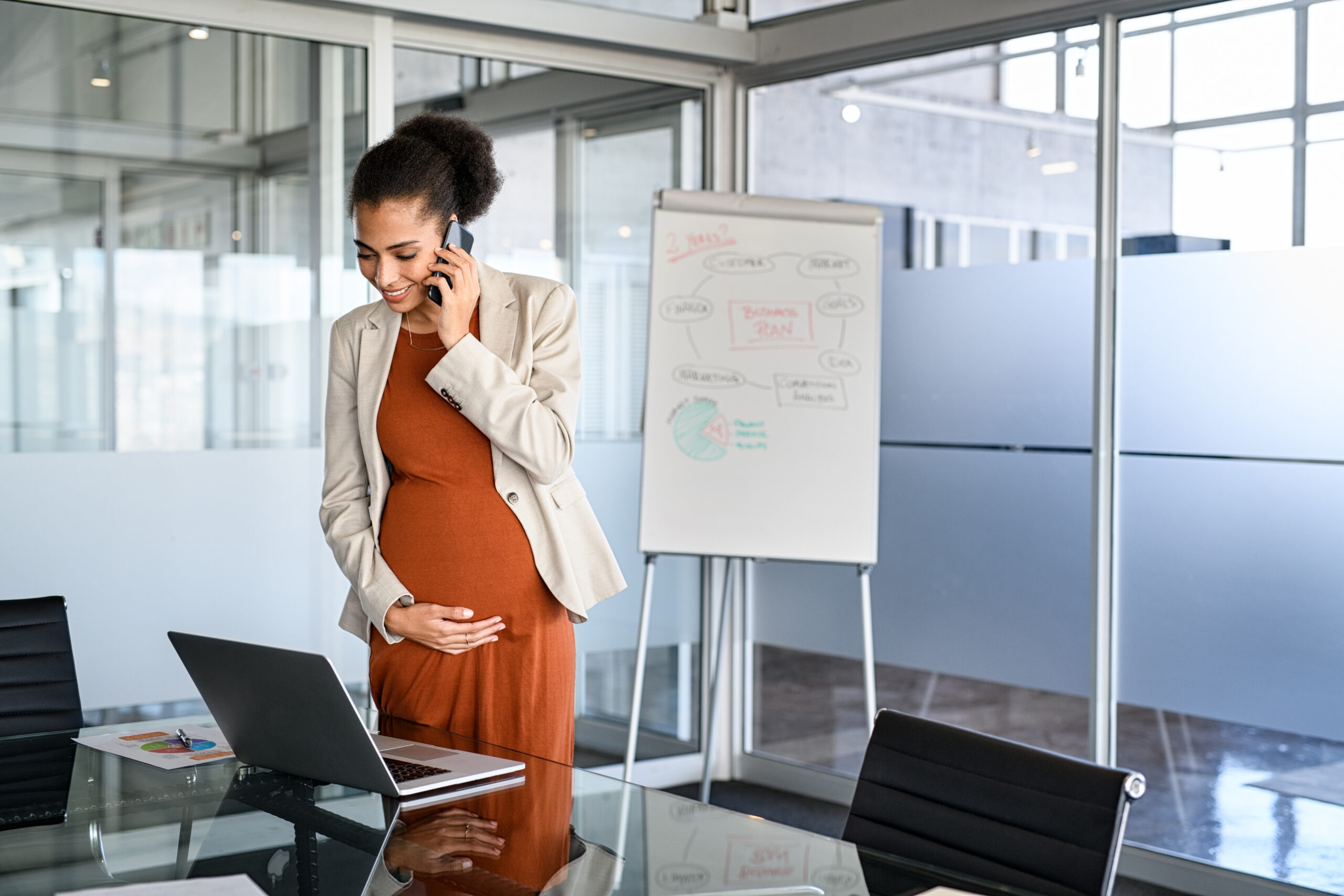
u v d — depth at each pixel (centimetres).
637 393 439
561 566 197
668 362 379
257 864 136
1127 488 360
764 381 377
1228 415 340
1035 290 379
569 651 203
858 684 427
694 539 375
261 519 355
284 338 357
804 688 444
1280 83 328
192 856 138
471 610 192
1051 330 376
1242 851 340
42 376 325
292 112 357
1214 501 344
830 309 377
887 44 400
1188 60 344
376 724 196
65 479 328
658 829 152
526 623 196
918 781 169
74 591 330
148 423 339
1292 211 328
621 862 139
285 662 153
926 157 399
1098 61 359
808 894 131
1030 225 378
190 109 342
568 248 419
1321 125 322
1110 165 358
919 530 412
